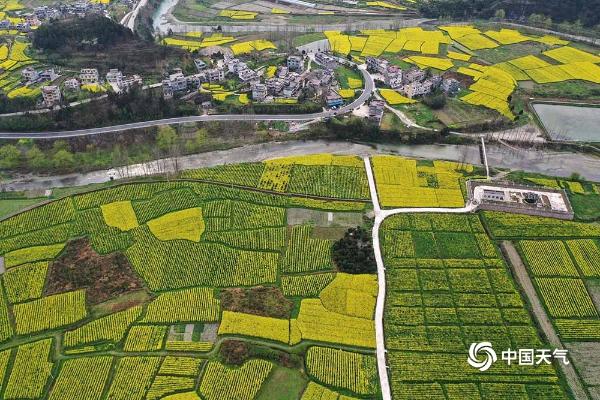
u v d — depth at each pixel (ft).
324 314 371.35
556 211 465.06
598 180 529.04
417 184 508.94
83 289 394.93
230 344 349.20
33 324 367.45
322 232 448.65
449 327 363.15
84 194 498.69
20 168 548.31
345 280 398.83
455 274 405.39
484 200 478.59
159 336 356.18
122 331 360.28
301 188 503.61
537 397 319.06
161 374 330.75
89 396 317.63
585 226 454.81
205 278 402.52
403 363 338.13
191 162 555.28
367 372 332.19
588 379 329.93
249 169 533.14
